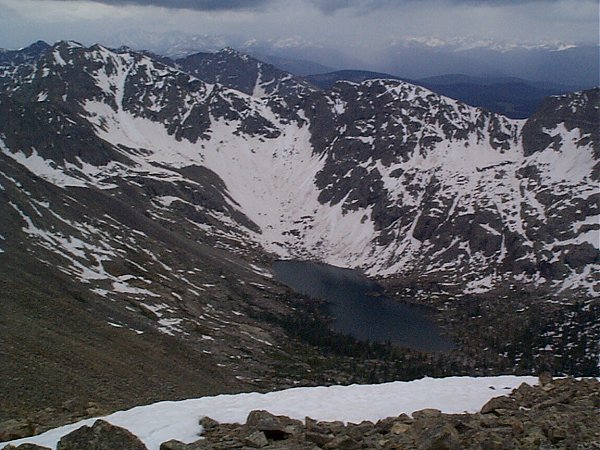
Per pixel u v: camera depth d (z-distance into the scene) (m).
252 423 26.08
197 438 24.98
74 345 80.00
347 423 27.30
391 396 33.44
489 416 27.38
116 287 151.00
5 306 84.62
